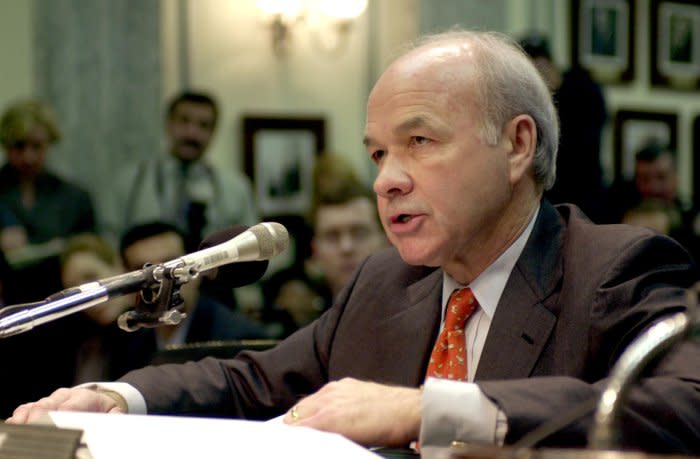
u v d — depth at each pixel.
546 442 2.68
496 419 2.72
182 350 4.60
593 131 10.36
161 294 3.10
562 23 14.05
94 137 11.97
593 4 14.22
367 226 8.27
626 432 2.72
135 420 2.73
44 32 11.77
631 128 14.58
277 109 13.28
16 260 8.80
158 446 2.48
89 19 11.91
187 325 6.89
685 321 2.09
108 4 12.00
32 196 10.20
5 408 6.71
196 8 12.81
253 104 13.15
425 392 2.78
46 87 11.80
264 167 13.13
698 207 11.20
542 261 3.58
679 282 3.38
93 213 10.62
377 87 3.57
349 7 13.48
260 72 13.18
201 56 12.87
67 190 10.42
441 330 3.79
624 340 3.21
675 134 14.95
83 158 11.92
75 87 11.88
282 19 13.19
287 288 9.30
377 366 3.87
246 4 13.09
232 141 13.05
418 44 3.69
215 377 4.04
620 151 14.52
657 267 3.41
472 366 3.62
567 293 3.46
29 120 10.12
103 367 6.82
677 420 2.76
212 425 2.67
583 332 3.35
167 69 12.64
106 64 12.01
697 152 15.15
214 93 12.95
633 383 2.10
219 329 6.95
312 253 9.34
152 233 7.07
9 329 2.84
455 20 13.48
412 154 3.49
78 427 2.64
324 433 2.58
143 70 12.20
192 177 11.03
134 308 3.17
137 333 6.86
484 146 3.49
